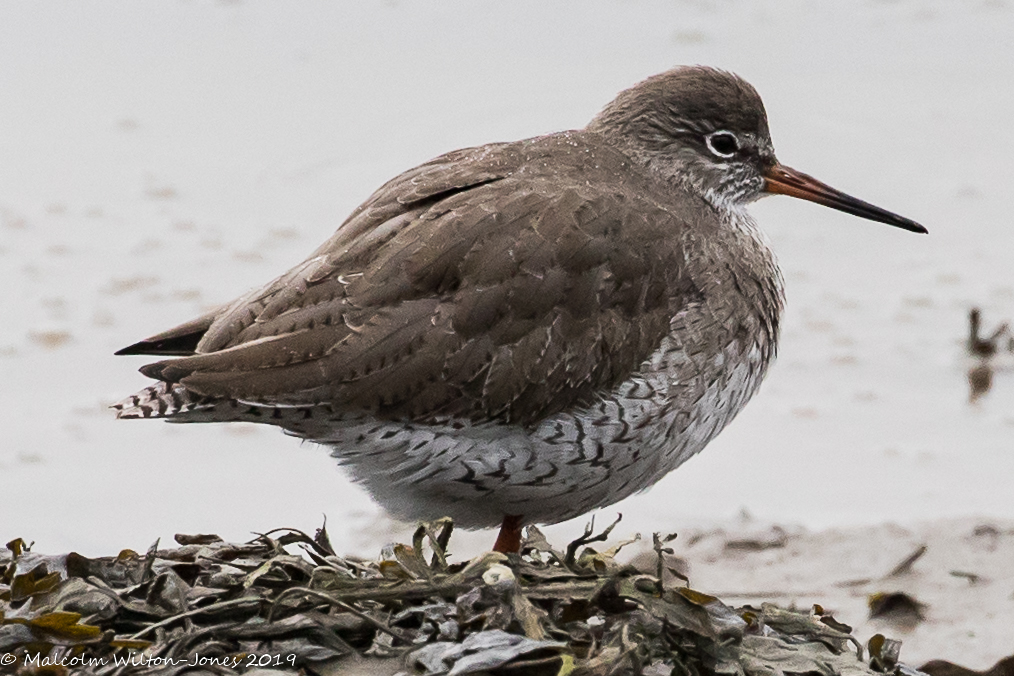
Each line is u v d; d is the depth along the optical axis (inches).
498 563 356.5
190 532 535.5
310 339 393.4
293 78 800.3
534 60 809.5
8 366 615.2
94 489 556.1
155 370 387.5
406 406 395.5
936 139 768.9
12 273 666.2
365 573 380.8
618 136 473.1
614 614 357.7
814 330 657.6
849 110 786.2
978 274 691.4
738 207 483.5
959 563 510.6
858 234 720.3
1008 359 637.3
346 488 569.0
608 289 410.9
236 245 689.6
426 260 398.6
